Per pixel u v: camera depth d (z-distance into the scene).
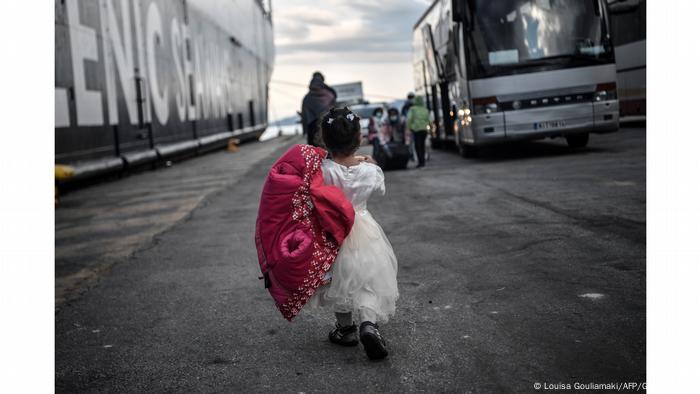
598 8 14.75
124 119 18.05
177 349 4.00
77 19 14.80
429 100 22.22
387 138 16.05
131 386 3.48
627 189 9.26
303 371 3.54
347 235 3.51
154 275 6.01
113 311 4.91
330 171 3.61
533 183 10.84
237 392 3.32
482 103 14.82
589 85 14.66
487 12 14.85
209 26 31.56
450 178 12.83
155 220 9.52
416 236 7.05
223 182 14.92
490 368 3.41
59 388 3.49
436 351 3.69
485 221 7.66
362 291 3.56
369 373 3.45
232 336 4.18
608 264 5.32
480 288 4.89
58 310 5.01
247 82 44.41
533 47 14.70
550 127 14.67
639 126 24.34
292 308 3.52
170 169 21.14
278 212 3.52
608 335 3.76
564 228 6.88
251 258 6.46
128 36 18.72
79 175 13.94
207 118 30.33
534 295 4.62
